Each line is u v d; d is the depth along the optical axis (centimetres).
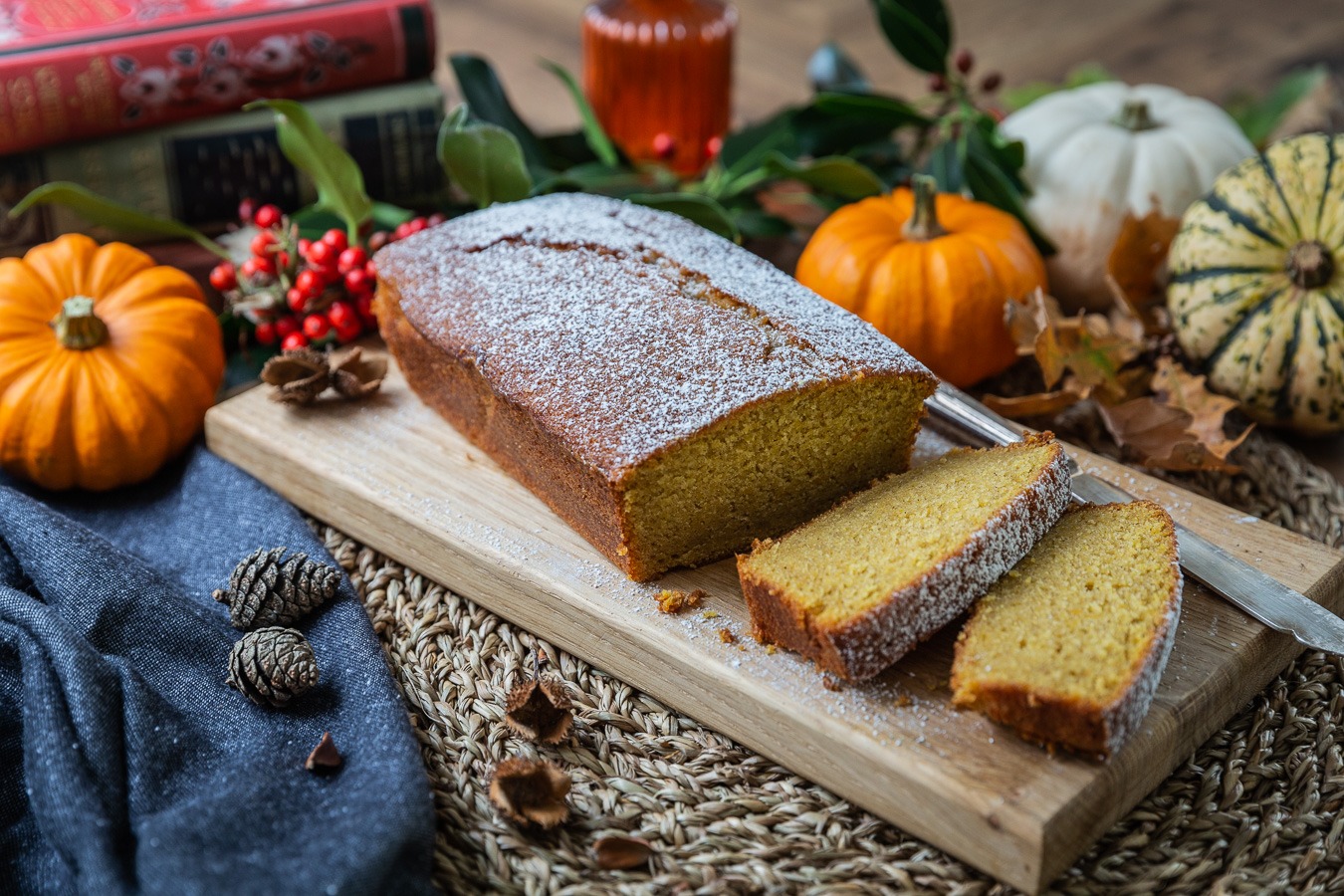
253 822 56
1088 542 63
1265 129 86
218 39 78
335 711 61
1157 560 61
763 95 94
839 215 76
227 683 62
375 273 73
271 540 67
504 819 58
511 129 82
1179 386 71
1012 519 60
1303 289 69
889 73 97
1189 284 72
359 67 81
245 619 63
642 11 86
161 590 64
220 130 79
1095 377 72
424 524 66
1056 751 57
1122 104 79
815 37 101
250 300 74
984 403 72
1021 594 60
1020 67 97
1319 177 69
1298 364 70
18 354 69
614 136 89
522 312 68
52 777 57
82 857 55
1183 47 99
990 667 57
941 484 64
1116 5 105
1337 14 103
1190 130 79
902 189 78
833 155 83
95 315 70
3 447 69
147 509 71
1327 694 62
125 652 62
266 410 72
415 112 82
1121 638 58
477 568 65
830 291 75
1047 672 57
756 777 59
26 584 65
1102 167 78
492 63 97
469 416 69
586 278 69
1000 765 56
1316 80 86
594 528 64
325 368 72
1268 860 57
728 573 64
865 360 64
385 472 68
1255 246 70
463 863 57
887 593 58
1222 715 60
